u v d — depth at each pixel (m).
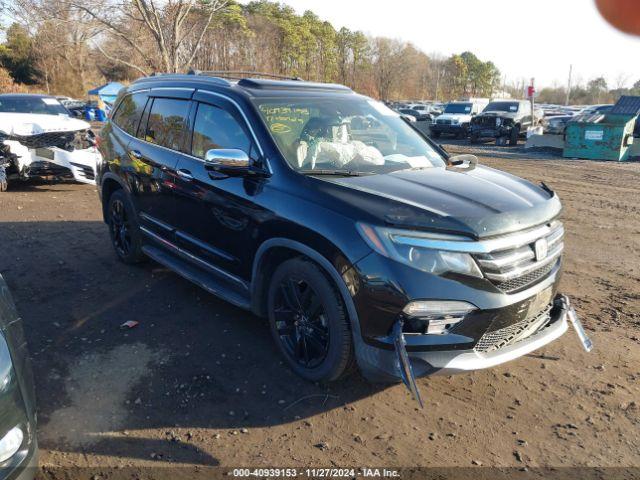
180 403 3.28
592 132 16.89
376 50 66.38
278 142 3.72
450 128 25.39
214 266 4.15
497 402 3.38
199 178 4.11
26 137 8.91
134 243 5.32
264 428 3.08
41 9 19.72
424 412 3.27
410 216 2.93
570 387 3.55
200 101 4.37
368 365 3.04
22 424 2.29
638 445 3.00
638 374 3.72
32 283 5.09
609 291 5.29
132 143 5.12
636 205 9.59
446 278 2.88
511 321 3.09
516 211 3.13
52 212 7.88
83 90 49.38
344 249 3.01
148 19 20.31
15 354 2.42
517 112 22.45
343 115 4.29
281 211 3.39
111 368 3.65
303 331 3.47
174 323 4.32
